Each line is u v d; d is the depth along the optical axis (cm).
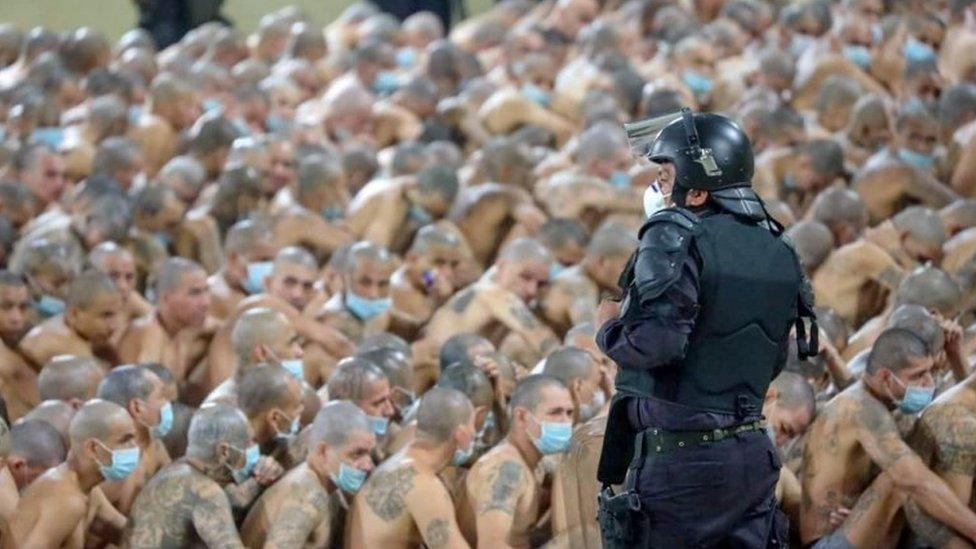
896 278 2147
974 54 3047
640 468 1247
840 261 2166
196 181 2455
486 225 2369
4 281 1953
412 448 1639
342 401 1645
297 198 2417
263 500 1620
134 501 1647
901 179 2431
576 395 1728
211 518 1588
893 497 1658
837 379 1834
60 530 1571
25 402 1975
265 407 1691
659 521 1241
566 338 1952
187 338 2041
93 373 1795
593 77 2922
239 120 2794
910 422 1727
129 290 2119
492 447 1720
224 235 2400
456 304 2073
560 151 2766
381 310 2072
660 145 1248
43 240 2127
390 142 2872
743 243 1223
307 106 3002
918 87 2806
